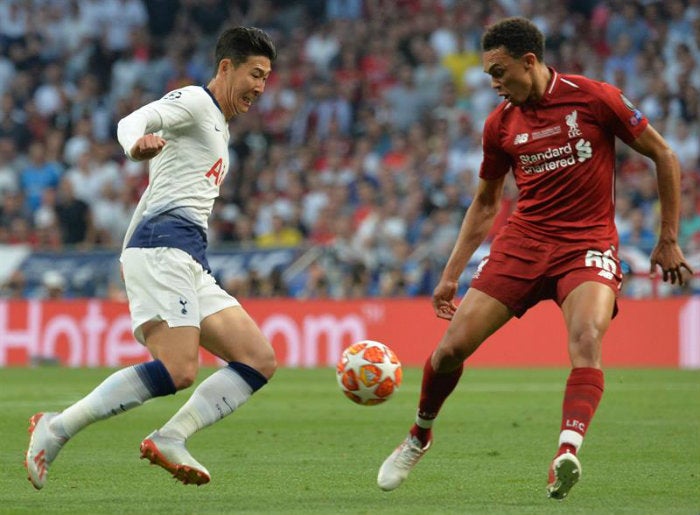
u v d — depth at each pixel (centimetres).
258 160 6481
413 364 4756
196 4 7662
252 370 1619
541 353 4719
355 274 5138
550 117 1631
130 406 1548
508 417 2752
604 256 1611
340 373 1728
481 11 7162
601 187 1633
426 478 1811
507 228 1677
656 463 1972
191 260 1597
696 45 6725
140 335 1584
